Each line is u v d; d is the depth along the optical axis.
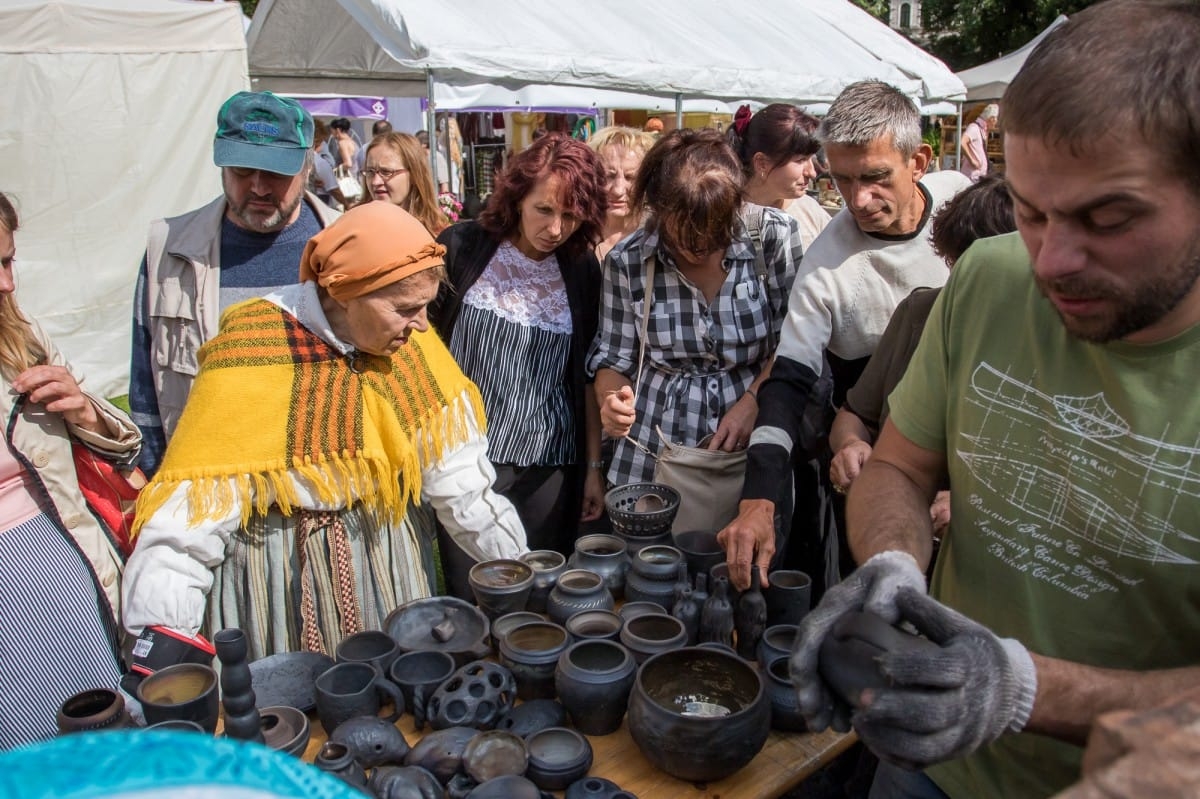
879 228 2.12
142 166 5.93
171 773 0.47
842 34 9.22
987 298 1.22
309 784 0.50
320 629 1.76
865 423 1.98
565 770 1.33
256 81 7.39
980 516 1.23
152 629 1.56
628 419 2.36
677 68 6.43
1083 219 0.86
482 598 1.71
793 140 3.17
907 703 0.82
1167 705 0.53
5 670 1.75
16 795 0.45
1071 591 1.14
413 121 10.88
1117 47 0.82
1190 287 0.89
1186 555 1.03
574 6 6.40
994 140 12.19
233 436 1.66
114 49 5.66
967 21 22.14
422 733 1.49
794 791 1.95
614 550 1.91
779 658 1.53
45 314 5.67
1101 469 1.08
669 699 1.47
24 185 5.47
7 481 1.79
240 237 2.47
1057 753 1.20
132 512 2.05
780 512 2.18
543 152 2.45
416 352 1.90
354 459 1.74
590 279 2.64
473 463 1.95
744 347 2.41
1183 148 0.81
